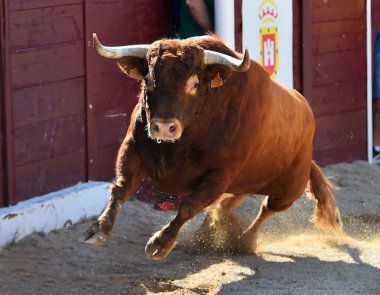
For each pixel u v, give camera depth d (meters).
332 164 25.53
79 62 19.38
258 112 14.61
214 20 21.19
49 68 18.58
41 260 15.95
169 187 14.63
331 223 18.14
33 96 18.20
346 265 16.05
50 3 18.50
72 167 19.36
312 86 24.75
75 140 19.41
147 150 14.19
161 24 21.50
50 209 17.77
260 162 15.38
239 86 14.19
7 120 17.38
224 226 16.98
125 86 20.72
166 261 16.22
